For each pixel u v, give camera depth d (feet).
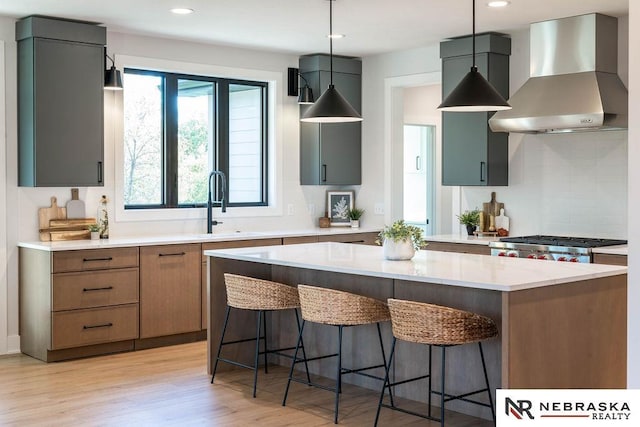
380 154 25.08
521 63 21.34
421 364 15.05
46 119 19.19
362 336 16.25
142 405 15.05
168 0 17.49
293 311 17.92
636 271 8.32
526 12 18.67
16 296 19.85
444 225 28.81
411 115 27.37
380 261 15.25
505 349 11.93
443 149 22.34
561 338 12.84
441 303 14.38
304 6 18.07
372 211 25.46
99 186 20.26
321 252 17.04
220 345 16.81
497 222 22.29
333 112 16.44
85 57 19.79
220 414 14.46
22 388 16.35
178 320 20.62
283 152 24.85
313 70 24.64
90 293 19.01
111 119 21.17
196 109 23.43
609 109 17.90
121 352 19.83
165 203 22.76
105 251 19.20
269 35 21.53
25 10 18.48
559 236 20.83
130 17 19.24
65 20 19.57
